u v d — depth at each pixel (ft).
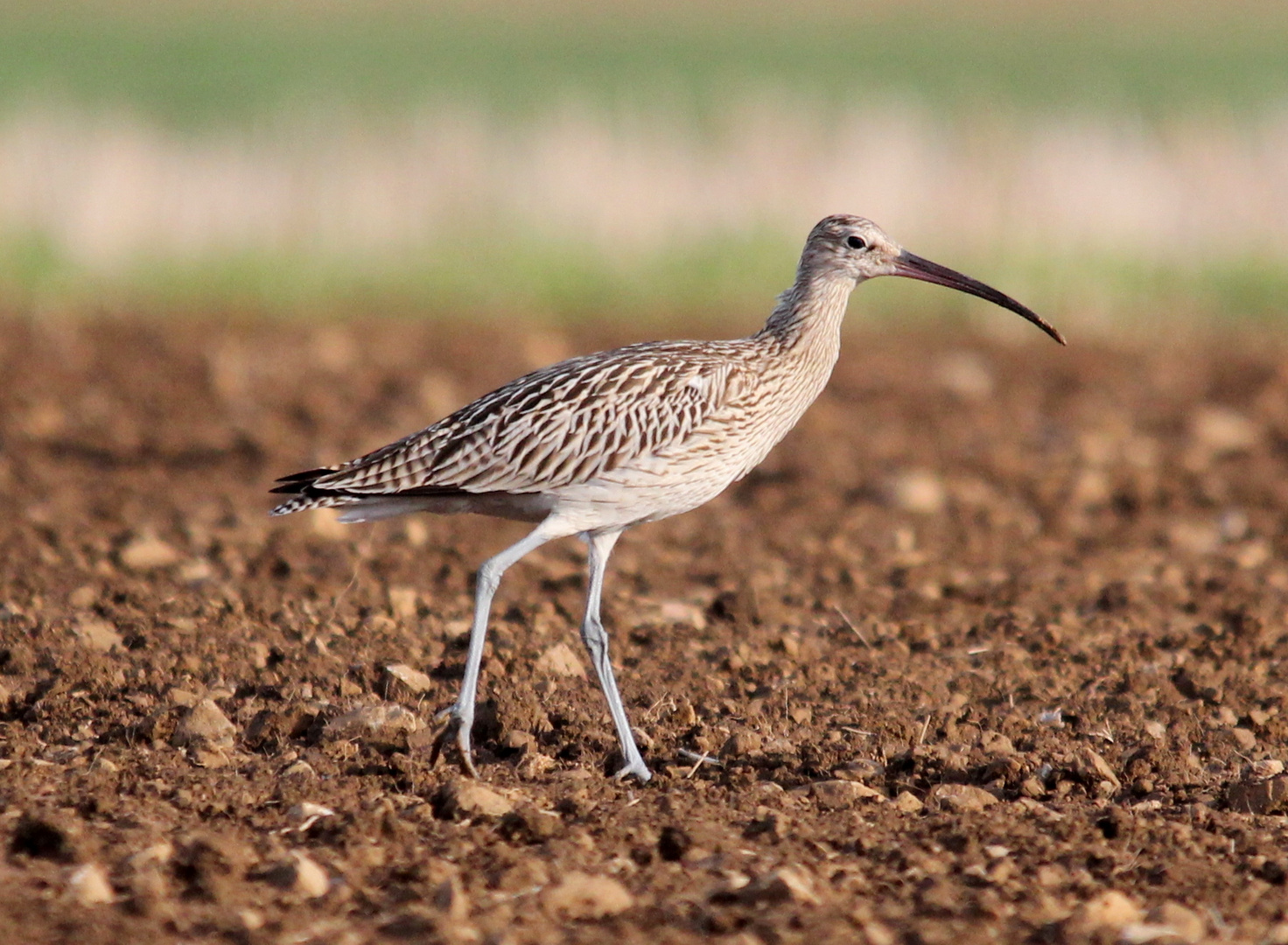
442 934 21.50
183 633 36.40
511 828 25.45
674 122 112.78
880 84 201.67
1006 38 290.35
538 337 80.59
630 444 30.71
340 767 28.81
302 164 100.83
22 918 21.68
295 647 35.73
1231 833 26.27
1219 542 48.32
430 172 100.22
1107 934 21.83
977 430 63.21
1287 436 62.39
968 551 47.29
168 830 25.23
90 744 29.76
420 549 45.47
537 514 31.73
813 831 25.99
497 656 35.22
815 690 34.45
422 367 73.56
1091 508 52.42
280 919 22.17
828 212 92.32
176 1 339.36
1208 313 84.74
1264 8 353.72
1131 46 272.92
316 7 340.80
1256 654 37.17
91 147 98.58
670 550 46.52
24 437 58.34
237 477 53.93
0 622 36.76
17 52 229.45
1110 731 32.07
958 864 24.76
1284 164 96.02
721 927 22.06
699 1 377.30
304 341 78.79
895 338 81.82
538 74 217.15
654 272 90.02
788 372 33.09
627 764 29.27
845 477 55.67
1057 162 96.68
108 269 88.12
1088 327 82.58
